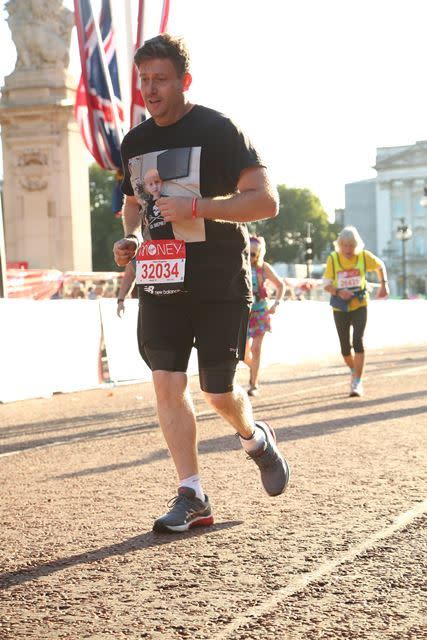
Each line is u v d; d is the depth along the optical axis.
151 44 4.43
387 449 7.01
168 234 4.50
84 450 7.68
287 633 3.06
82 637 3.11
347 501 5.14
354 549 4.11
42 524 4.89
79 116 21.31
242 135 4.47
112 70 21.08
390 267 127.81
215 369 4.57
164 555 4.12
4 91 38.72
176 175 4.46
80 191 39.03
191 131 4.47
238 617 3.25
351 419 9.03
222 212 4.34
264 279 11.80
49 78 38.47
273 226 110.69
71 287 27.22
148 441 8.08
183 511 4.57
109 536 4.54
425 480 5.68
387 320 27.19
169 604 3.43
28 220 38.69
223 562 3.98
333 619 3.19
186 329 4.60
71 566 4.01
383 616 3.21
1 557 4.22
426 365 16.84
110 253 88.19
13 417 10.72
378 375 14.80
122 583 3.72
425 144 128.38
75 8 20.62
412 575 3.69
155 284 4.52
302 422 8.95
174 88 4.45
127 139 4.63
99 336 14.76
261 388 13.16
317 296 40.03
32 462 7.16
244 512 4.96
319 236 111.56
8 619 3.33
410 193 129.25
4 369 12.58
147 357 4.69
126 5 19.44
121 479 6.18
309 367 17.84
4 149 38.94
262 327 11.84
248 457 4.88
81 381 14.21
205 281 4.49
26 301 13.13
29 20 38.47
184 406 4.65
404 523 4.57
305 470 6.18
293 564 3.91
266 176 4.44
